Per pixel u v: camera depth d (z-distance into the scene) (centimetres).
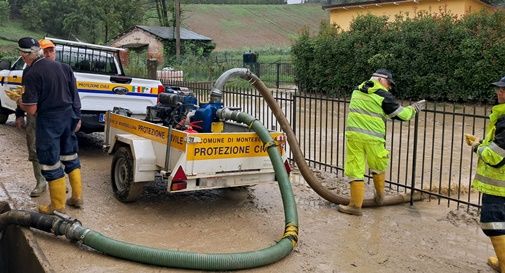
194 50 3897
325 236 566
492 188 464
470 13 1873
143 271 460
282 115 714
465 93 1778
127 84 914
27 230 532
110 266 467
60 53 955
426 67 1867
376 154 635
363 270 480
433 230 597
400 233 584
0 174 754
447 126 1420
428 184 787
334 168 857
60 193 579
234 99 1362
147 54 3919
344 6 2594
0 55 3594
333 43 2195
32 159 648
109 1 4591
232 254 473
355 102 634
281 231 574
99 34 5522
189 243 530
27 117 639
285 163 643
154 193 711
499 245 467
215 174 589
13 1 7531
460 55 1762
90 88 873
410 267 492
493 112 467
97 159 905
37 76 544
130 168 630
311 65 2322
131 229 565
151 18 5534
